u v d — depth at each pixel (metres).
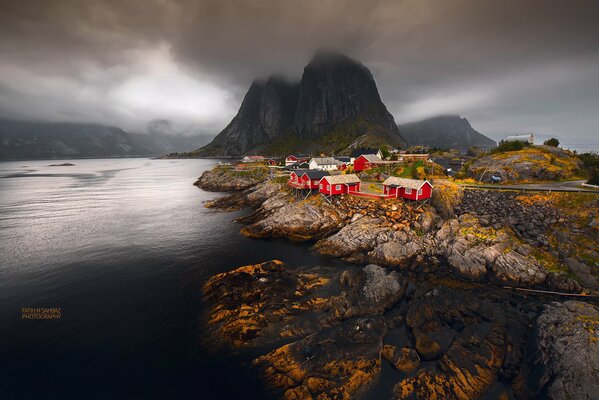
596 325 23.41
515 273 35.12
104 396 21.66
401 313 28.73
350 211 52.69
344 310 28.48
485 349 23.61
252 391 21.27
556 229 40.62
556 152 70.00
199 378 22.69
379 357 22.77
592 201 42.88
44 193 106.50
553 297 31.52
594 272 33.56
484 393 20.25
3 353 25.75
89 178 162.00
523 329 26.11
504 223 43.47
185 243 51.06
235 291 32.16
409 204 51.47
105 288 36.12
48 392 22.09
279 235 52.91
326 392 20.39
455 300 30.44
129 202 88.25
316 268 39.31
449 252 40.78
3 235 56.06
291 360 22.70
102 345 26.47
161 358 24.72
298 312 28.69
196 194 102.88
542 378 20.77
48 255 46.22
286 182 82.31
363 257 42.16
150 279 38.22
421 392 20.28
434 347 23.98
